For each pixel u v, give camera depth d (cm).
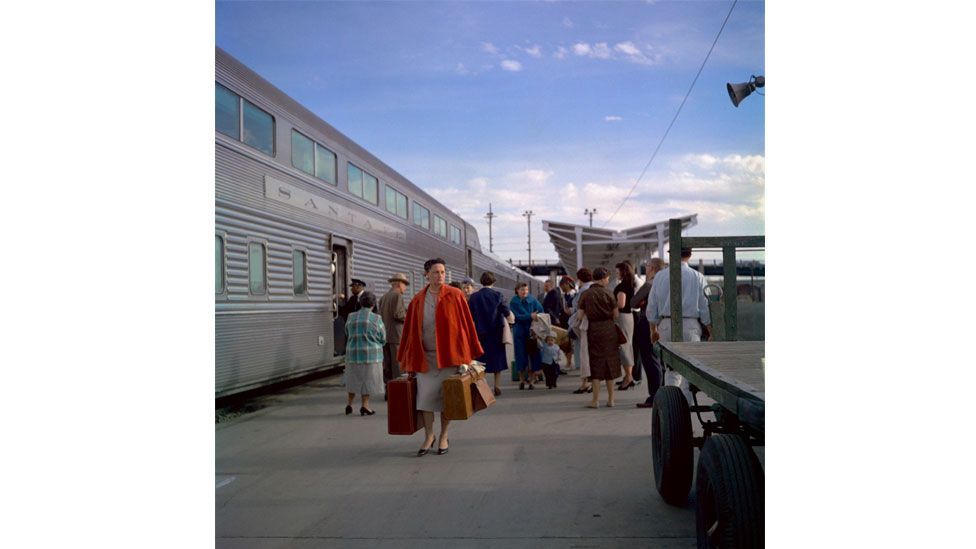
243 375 890
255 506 493
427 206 1894
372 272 1411
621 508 466
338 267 1274
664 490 465
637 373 1108
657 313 715
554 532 423
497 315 1005
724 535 299
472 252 2539
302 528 444
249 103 941
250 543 419
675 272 634
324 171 1196
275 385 1209
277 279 997
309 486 542
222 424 826
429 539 418
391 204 1568
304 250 1094
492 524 441
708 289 698
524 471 568
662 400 477
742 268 643
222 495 520
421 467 591
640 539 409
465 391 609
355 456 641
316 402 1003
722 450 313
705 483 328
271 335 971
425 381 630
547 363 1066
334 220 1223
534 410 864
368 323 867
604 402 910
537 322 1070
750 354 477
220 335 836
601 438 686
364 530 438
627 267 1012
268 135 992
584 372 872
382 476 566
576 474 554
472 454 634
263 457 644
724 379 331
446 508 477
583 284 1033
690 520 440
